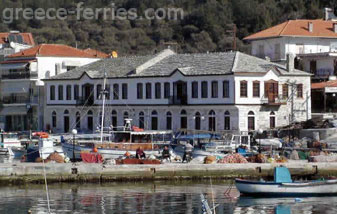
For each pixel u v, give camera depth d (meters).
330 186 176.25
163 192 181.25
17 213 158.12
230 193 179.75
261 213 158.88
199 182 196.62
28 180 192.38
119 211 160.25
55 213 158.50
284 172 175.50
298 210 161.62
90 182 194.75
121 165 196.50
